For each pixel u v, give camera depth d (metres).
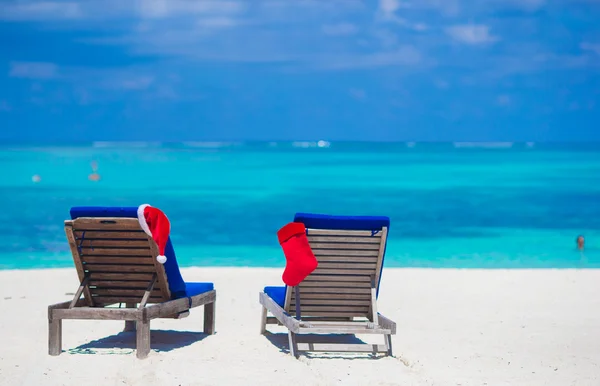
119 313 5.85
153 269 6.06
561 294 9.37
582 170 47.94
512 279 10.59
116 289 6.25
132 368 5.55
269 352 6.15
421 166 52.22
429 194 30.58
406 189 32.97
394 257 14.65
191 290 6.61
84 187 32.78
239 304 8.63
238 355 6.02
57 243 16.09
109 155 70.62
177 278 6.27
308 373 5.48
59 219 20.84
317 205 26.17
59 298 8.80
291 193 30.56
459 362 6.00
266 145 136.50
